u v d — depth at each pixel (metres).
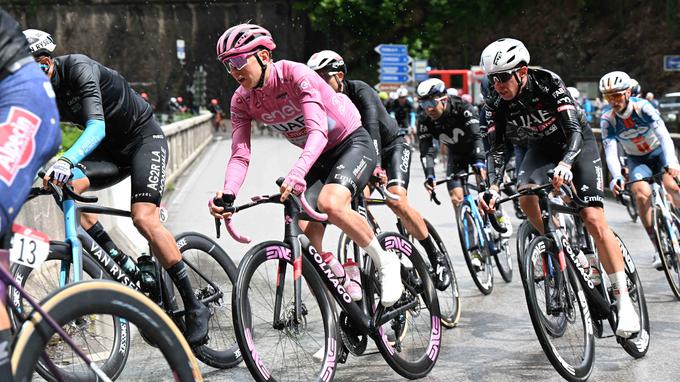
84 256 4.10
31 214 5.74
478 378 4.50
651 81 42.31
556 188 4.55
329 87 4.30
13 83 2.47
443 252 5.99
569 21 43.94
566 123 4.68
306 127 4.08
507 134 5.22
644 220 6.62
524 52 4.71
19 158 2.41
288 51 49.34
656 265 7.08
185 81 50.88
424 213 11.62
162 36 50.75
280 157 23.22
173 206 12.45
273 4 49.41
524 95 4.81
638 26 42.53
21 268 3.96
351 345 4.39
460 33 46.38
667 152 6.78
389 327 4.57
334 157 4.39
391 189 5.91
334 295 4.20
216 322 4.75
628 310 4.73
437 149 23.05
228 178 4.19
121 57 50.59
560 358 4.26
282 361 4.03
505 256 7.39
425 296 4.68
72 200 3.98
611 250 4.80
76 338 3.82
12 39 2.49
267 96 4.17
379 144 5.82
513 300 6.56
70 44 50.16
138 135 4.31
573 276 4.59
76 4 50.06
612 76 7.10
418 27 46.84
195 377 2.79
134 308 2.68
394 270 4.29
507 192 7.15
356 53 48.06
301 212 4.16
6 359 2.37
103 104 4.15
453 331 5.58
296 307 3.98
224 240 9.38
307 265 4.11
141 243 8.10
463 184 7.17
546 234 4.54
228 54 4.01
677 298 6.42
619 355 4.93
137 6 50.38
